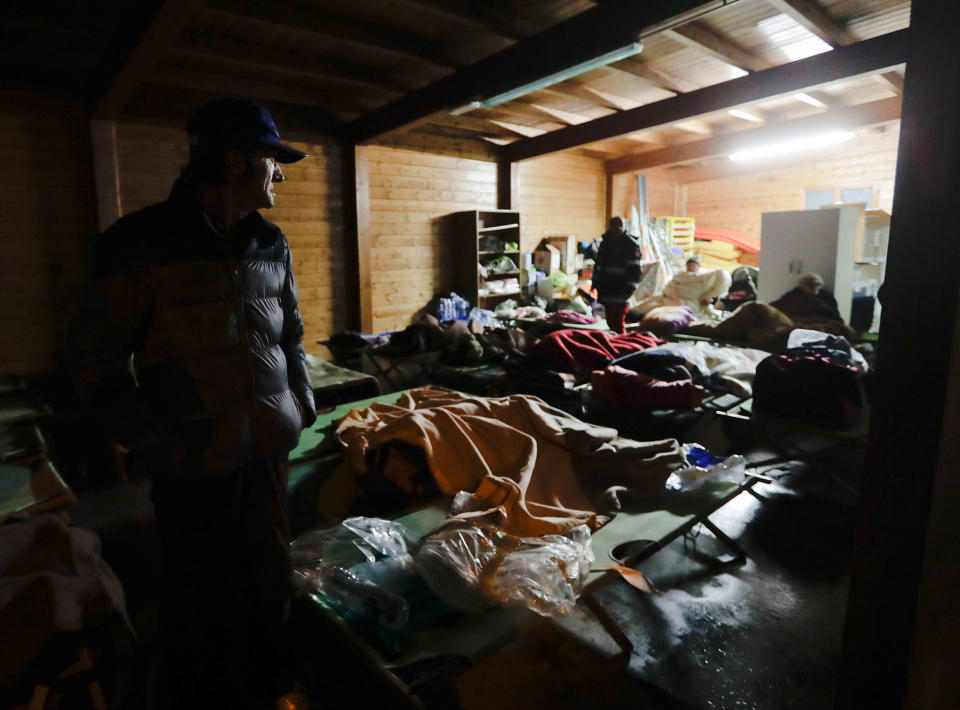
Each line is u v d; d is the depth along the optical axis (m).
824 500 3.18
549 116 7.34
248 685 1.56
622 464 2.22
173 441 1.38
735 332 5.22
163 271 1.32
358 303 7.03
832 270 5.55
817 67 5.05
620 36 3.99
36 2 3.80
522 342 5.09
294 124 6.43
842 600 2.31
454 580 1.59
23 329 5.00
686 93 6.05
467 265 7.89
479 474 2.18
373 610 1.50
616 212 10.30
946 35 0.96
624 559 1.79
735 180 11.52
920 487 1.06
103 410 1.32
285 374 1.58
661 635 2.09
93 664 1.30
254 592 1.54
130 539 2.72
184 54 4.68
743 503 3.17
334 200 6.84
